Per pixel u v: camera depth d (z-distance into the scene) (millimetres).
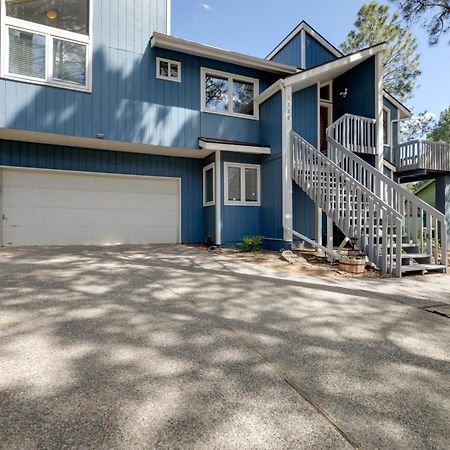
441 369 2576
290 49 12711
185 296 4379
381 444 1714
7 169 8766
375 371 2518
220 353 2736
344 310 3994
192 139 9633
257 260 7559
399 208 7762
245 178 10328
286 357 2709
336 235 10711
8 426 1770
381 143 9844
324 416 1938
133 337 2990
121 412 1915
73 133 8148
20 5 7645
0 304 3744
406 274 6383
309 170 8406
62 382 2209
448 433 1817
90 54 8344
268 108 10086
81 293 4285
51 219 9297
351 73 10859
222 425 1828
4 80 7430
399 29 17641
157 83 9188
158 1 9242
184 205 10875
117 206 10078
